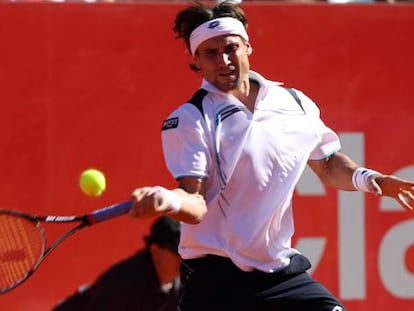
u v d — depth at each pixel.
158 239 19.50
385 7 23.20
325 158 15.73
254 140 14.62
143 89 22.70
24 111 22.45
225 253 14.76
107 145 22.59
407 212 22.95
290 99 15.16
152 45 22.72
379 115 23.20
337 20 23.11
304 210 22.81
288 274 14.93
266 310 14.91
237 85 14.88
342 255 22.89
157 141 22.73
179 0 24.77
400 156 23.22
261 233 14.68
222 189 14.60
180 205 13.46
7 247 15.19
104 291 19.59
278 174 14.72
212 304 14.91
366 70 23.19
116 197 22.59
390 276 22.98
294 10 23.05
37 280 22.33
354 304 22.92
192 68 15.61
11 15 22.42
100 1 24.09
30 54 22.47
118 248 22.52
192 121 14.57
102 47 22.62
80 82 22.59
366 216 22.91
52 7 22.52
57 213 22.48
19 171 22.42
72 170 22.52
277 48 23.03
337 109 23.16
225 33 14.74
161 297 19.69
